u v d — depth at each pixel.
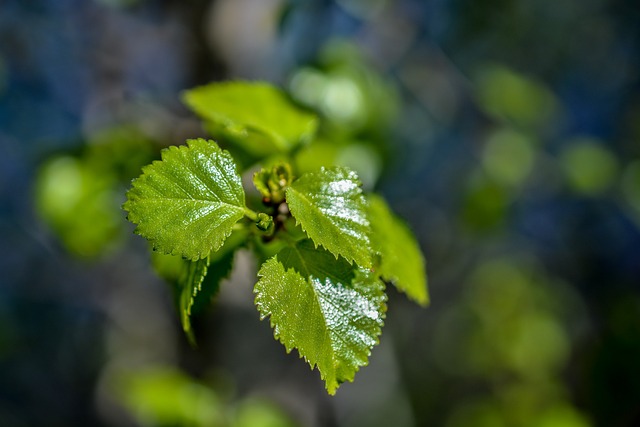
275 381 0.86
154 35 0.67
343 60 0.51
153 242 0.23
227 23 0.58
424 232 1.02
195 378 0.59
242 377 0.82
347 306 0.23
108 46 0.68
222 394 0.58
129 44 0.69
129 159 0.51
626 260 1.06
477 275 1.06
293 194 0.23
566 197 0.98
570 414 0.72
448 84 0.79
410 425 1.06
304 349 0.23
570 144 0.87
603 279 1.05
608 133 1.02
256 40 0.61
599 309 1.03
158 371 0.56
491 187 0.78
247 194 0.26
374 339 0.23
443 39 0.87
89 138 0.52
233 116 0.29
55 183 0.50
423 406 1.08
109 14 0.68
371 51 0.69
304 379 0.91
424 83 0.78
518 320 1.01
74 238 0.50
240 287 0.60
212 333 0.60
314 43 0.69
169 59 0.70
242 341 0.80
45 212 0.50
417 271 0.27
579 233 1.05
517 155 0.79
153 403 0.50
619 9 1.02
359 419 1.02
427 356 1.10
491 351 1.01
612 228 1.05
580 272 1.06
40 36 0.72
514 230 1.03
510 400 0.90
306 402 0.91
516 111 0.78
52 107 0.81
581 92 1.03
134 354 0.96
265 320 0.80
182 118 0.55
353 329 0.23
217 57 0.58
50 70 0.77
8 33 0.70
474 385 1.08
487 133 0.81
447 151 0.95
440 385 1.09
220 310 0.60
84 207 0.49
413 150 0.89
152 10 0.63
